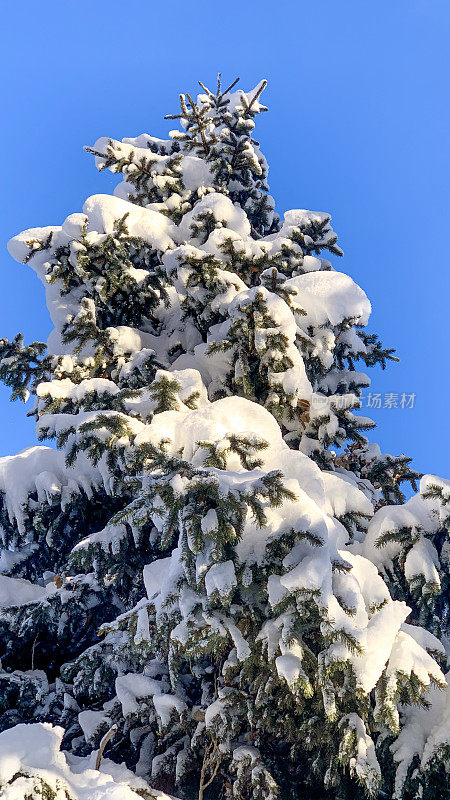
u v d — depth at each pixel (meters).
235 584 3.97
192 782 5.21
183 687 5.44
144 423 5.68
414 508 5.29
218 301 6.71
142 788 4.42
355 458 7.46
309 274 7.03
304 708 4.48
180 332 7.55
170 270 7.02
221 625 4.19
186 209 8.66
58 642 7.02
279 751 5.00
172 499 3.88
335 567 4.13
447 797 4.41
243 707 4.70
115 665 5.80
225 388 6.78
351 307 6.79
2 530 6.93
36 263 7.10
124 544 5.90
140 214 7.66
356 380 7.96
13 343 6.88
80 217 6.89
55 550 7.16
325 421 6.59
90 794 3.91
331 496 5.39
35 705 6.42
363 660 3.99
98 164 8.98
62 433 5.63
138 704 5.29
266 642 4.11
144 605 4.76
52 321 7.40
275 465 4.79
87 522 6.61
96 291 6.97
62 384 6.56
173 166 8.89
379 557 5.27
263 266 7.23
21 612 6.44
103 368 7.09
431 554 5.12
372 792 4.11
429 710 4.57
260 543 4.21
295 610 4.08
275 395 6.38
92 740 5.55
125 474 5.39
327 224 8.54
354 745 4.14
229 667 4.54
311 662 4.02
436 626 5.30
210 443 4.62
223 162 9.05
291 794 4.77
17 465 6.42
